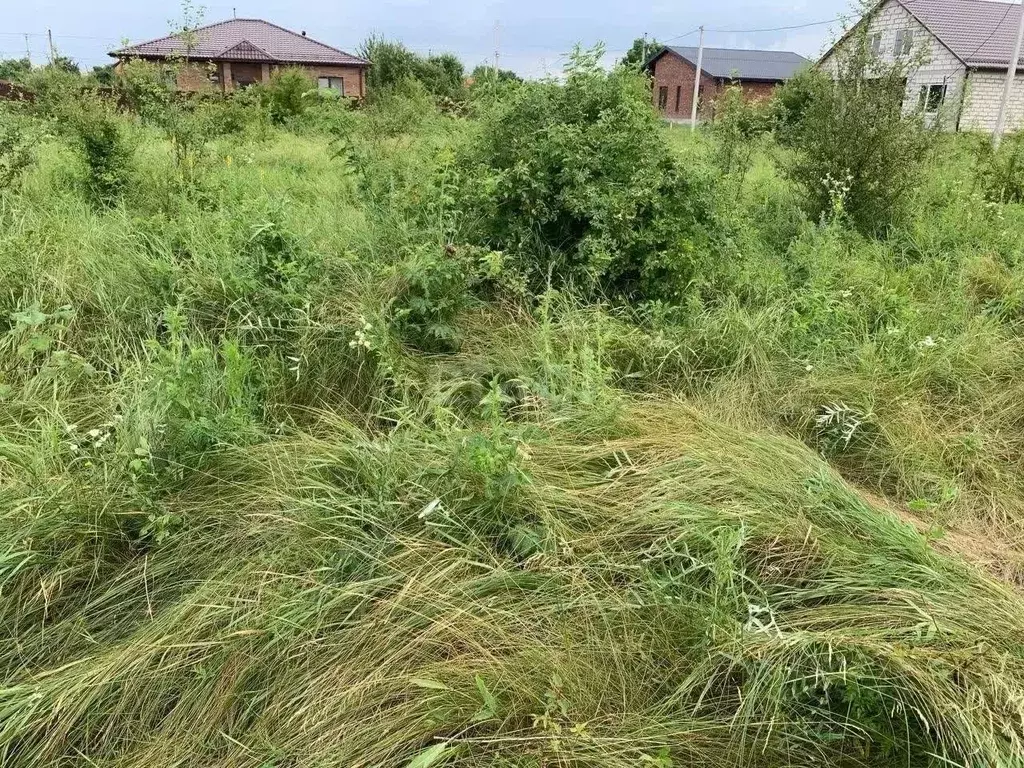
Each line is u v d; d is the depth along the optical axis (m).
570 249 4.66
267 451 2.78
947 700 1.82
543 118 4.84
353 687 1.96
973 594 2.24
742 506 2.54
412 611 2.14
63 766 1.89
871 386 3.53
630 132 4.73
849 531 2.52
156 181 6.39
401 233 4.61
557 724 1.83
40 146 7.41
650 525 2.49
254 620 2.13
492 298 4.37
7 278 3.84
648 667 2.08
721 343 3.91
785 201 7.62
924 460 3.13
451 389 3.29
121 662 2.04
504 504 2.50
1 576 2.23
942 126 7.77
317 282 4.02
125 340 3.66
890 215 6.88
